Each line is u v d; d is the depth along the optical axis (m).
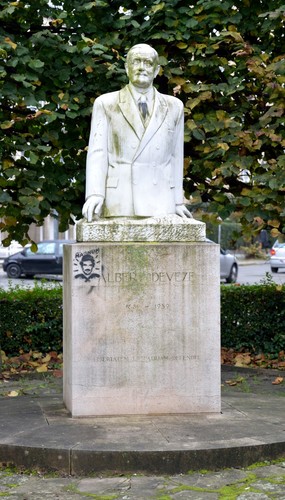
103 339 7.03
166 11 9.95
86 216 7.23
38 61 9.41
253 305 11.36
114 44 10.02
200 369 7.15
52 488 5.70
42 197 9.47
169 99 7.54
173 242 7.20
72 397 7.02
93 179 7.29
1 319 11.12
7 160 9.68
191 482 5.77
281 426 6.70
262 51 10.45
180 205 7.57
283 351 11.26
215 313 7.16
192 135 9.96
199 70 10.31
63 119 10.09
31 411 7.41
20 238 10.58
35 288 11.92
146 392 7.08
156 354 7.09
